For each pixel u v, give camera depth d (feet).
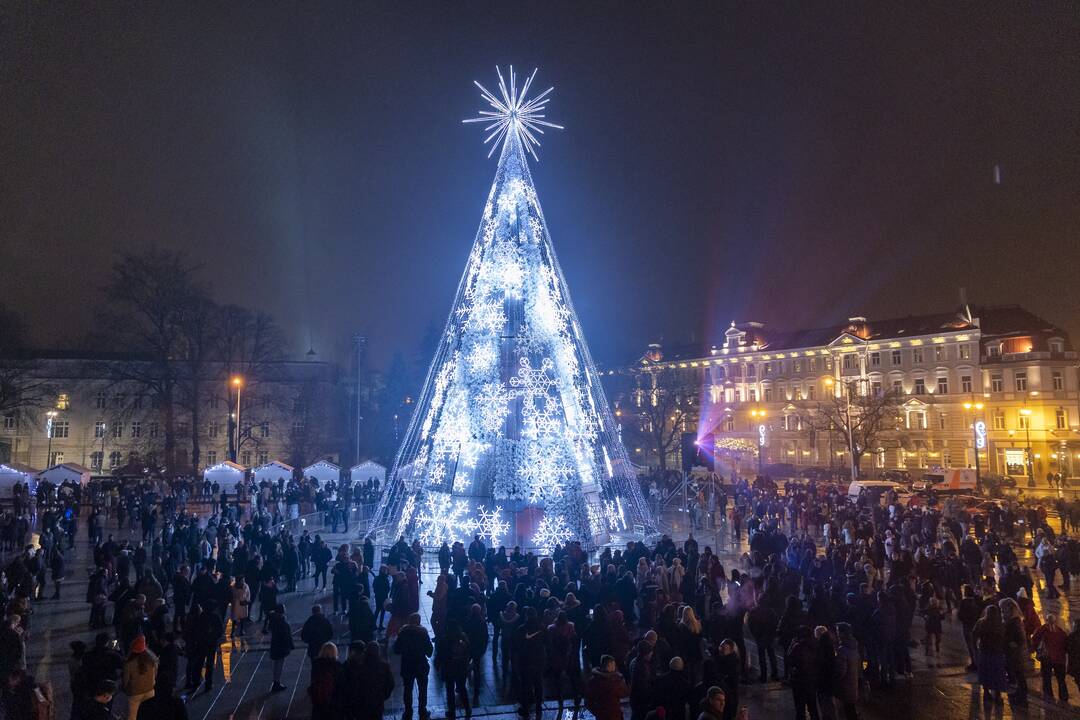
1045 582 78.38
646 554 65.77
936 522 89.40
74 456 260.62
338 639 57.00
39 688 33.55
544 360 85.97
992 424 247.09
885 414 232.94
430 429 97.04
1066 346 242.17
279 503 137.08
